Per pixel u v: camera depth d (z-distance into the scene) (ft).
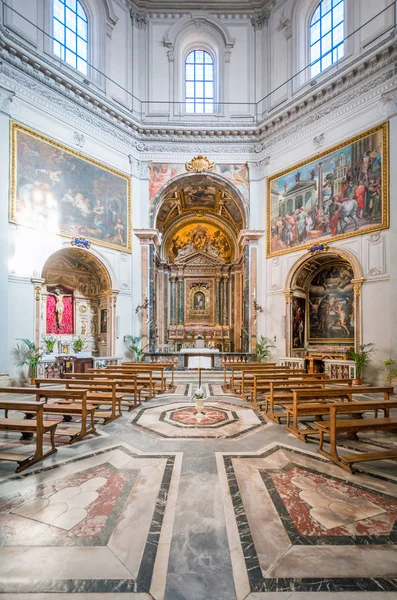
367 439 18.22
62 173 41.11
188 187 60.39
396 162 34.94
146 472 13.78
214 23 51.34
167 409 24.89
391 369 34.53
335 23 43.34
